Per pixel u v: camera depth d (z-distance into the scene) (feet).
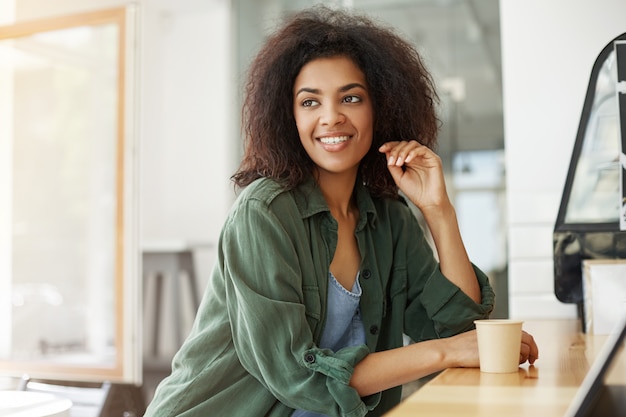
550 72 7.65
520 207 7.62
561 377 3.21
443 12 13.01
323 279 4.10
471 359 3.60
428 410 2.40
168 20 17.22
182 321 16.47
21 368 11.52
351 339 4.31
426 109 4.76
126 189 10.53
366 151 4.32
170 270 15.06
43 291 12.38
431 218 4.41
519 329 3.44
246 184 4.50
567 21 7.63
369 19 4.65
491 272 12.41
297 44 4.27
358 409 3.52
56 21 11.59
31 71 12.35
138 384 10.43
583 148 6.32
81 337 12.28
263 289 3.73
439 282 4.31
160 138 17.10
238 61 16.49
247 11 16.47
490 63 12.76
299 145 4.34
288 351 3.62
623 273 5.34
